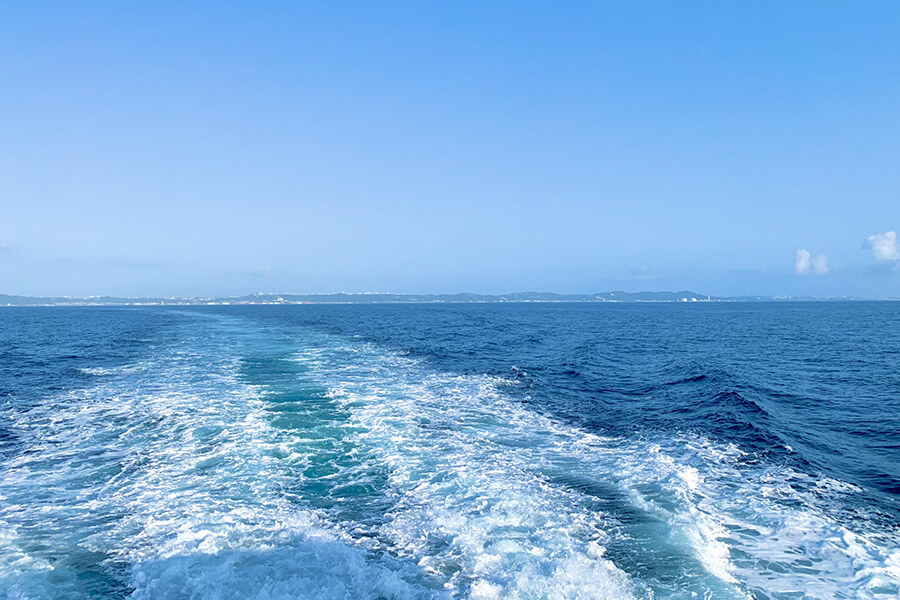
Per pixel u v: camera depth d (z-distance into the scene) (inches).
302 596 277.9
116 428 632.4
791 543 348.8
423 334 2100.1
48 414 703.1
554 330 2415.1
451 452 537.6
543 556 325.7
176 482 457.4
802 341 1854.1
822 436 622.2
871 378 1034.1
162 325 2751.0
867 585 297.1
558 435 607.8
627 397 837.8
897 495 438.3
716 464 509.4
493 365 1167.0
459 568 311.7
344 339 1839.3
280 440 574.6
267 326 2628.0
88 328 2513.5
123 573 311.1
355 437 585.0
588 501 415.5
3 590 293.1
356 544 343.6
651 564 318.7
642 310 6284.5
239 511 395.5
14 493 435.8
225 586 289.1
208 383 919.0
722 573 309.1
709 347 1632.6
